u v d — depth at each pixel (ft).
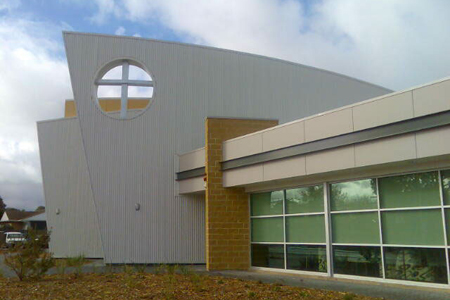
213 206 58.23
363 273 43.65
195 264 70.08
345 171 44.78
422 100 36.70
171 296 35.53
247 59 77.61
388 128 39.22
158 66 73.41
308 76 82.38
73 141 91.40
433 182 38.63
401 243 40.50
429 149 36.09
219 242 57.52
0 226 222.69
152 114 72.23
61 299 35.37
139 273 50.39
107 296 36.14
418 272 38.88
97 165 69.62
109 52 72.02
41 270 47.55
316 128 46.39
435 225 38.14
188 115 73.26
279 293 36.91
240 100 75.82
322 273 48.06
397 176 41.55
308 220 50.72
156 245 69.56
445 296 33.86
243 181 55.83
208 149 59.26
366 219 44.04
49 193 89.97
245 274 52.11
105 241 68.18
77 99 70.33
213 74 75.41
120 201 69.51
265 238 56.65
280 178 50.52
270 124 61.52
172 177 71.56
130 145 71.00
